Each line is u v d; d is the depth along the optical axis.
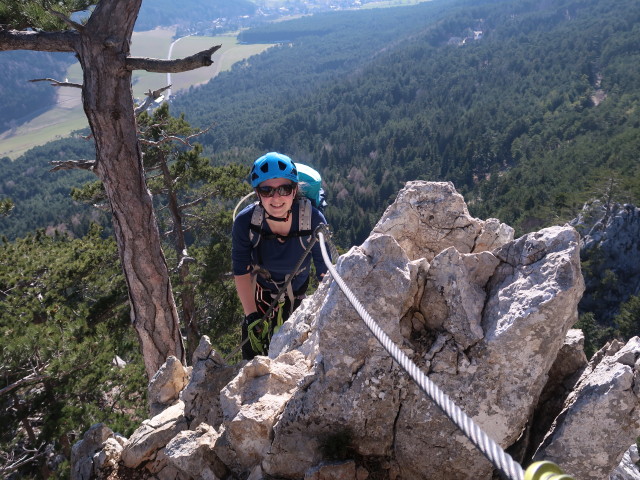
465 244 3.23
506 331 2.24
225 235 18.64
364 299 2.44
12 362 10.02
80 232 133.00
